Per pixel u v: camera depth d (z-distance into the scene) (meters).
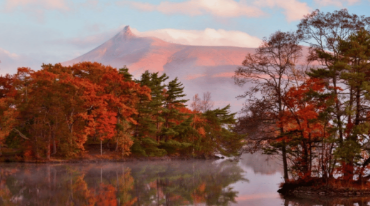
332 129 36.03
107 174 57.88
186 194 41.28
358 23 37.28
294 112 37.47
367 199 35.28
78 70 89.00
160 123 99.69
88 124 79.38
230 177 56.75
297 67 40.72
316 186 37.88
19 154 79.06
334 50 38.38
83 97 76.25
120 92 87.56
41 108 75.81
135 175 57.81
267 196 38.91
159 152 90.25
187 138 98.31
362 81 35.47
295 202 35.03
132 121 85.81
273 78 39.06
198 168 71.12
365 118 36.31
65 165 70.19
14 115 73.50
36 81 77.06
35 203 35.19
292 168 39.44
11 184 45.84
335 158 35.56
